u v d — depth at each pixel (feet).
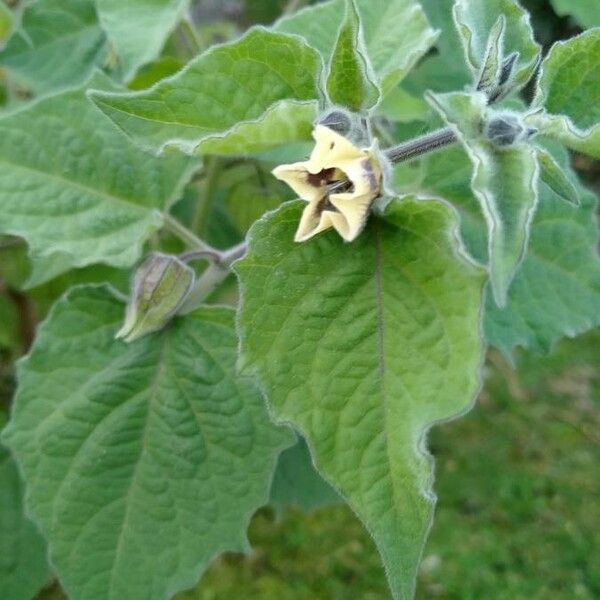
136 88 0.75
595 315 0.58
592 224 0.59
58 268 0.65
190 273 0.56
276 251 0.41
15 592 0.78
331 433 0.40
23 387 0.57
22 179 0.59
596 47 0.44
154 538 0.55
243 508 0.55
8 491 0.79
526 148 0.39
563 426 1.82
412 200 0.39
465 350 0.39
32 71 0.75
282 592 1.44
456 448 1.76
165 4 0.62
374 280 0.41
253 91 0.45
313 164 0.38
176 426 0.56
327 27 0.58
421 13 0.54
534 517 1.64
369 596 1.43
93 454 0.56
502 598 1.51
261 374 0.40
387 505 0.39
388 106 0.65
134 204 0.60
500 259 0.34
